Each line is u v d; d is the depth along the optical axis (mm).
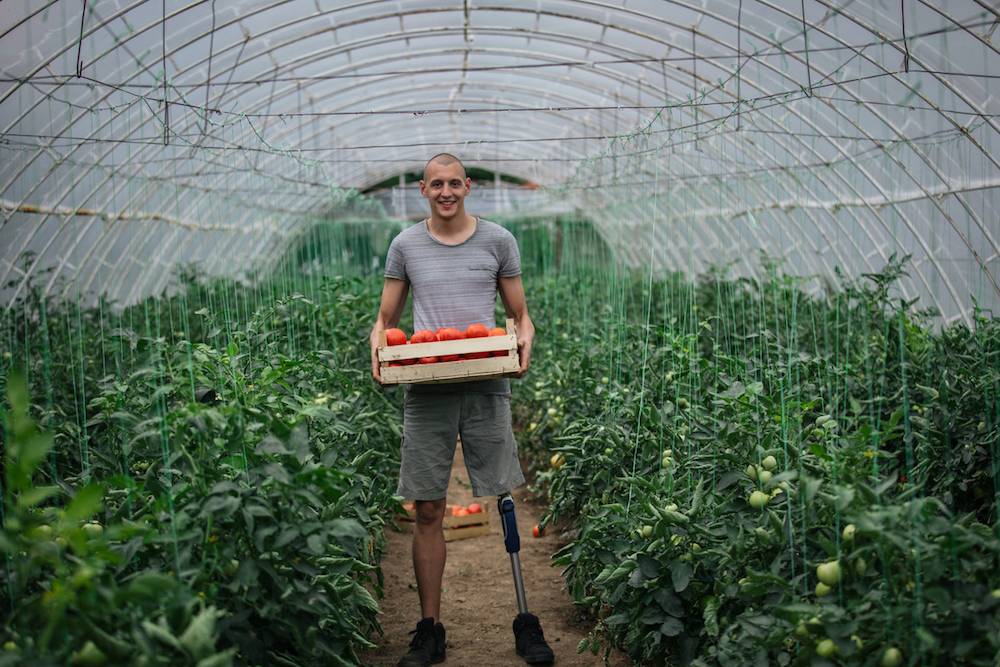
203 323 4617
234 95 7949
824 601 2094
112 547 2031
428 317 3188
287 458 2238
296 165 11156
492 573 4199
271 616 2104
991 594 1866
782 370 3865
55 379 4395
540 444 5914
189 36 6133
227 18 6055
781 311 6312
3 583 2090
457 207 3141
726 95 7926
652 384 4328
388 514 4641
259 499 2094
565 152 13812
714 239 11898
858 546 2109
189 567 2086
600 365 5055
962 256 6449
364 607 3014
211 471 2150
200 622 1700
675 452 3289
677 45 7113
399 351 2826
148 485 2162
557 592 3891
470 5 7027
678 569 2455
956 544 1976
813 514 2357
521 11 7184
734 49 6793
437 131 13539
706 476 2934
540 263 15242
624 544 2721
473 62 9078
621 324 5051
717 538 2479
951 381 3758
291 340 5051
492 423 3135
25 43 4973
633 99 9508
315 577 2322
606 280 9008
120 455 2938
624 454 3566
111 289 9070
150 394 2898
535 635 3053
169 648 1821
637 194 12852
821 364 4047
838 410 3846
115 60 5848
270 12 6301
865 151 7066
